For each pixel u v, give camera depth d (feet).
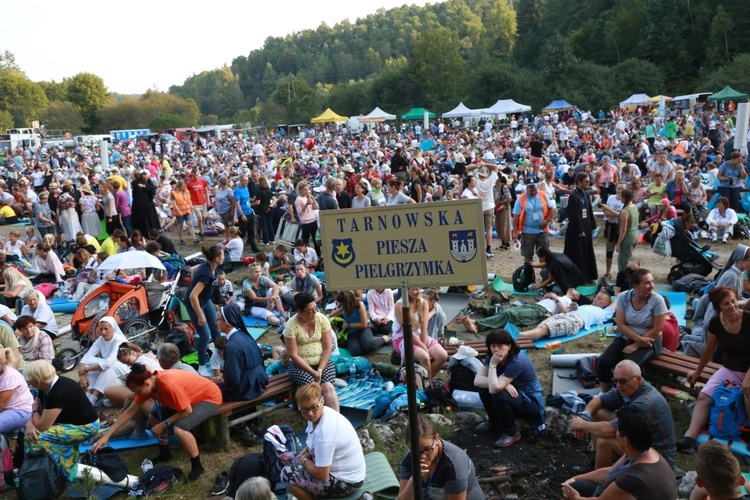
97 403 27.78
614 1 317.42
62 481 21.63
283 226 54.85
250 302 38.91
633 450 15.78
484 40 477.77
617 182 61.67
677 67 256.11
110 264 35.63
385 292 33.53
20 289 40.50
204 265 30.53
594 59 296.92
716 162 78.13
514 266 46.57
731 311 21.22
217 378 25.49
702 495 15.87
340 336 32.30
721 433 20.97
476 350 28.40
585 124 156.04
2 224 80.07
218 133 269.85
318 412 18.88
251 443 24.41
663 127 126.31
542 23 366.63
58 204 58.18
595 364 26.94
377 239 12.58
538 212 40.45
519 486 20.25
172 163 148.66
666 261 46.06
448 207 12.04
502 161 108.27
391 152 122.21
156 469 22.06
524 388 22.70
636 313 24.48
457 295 39.22
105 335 28.22
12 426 23.13
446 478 16.34
